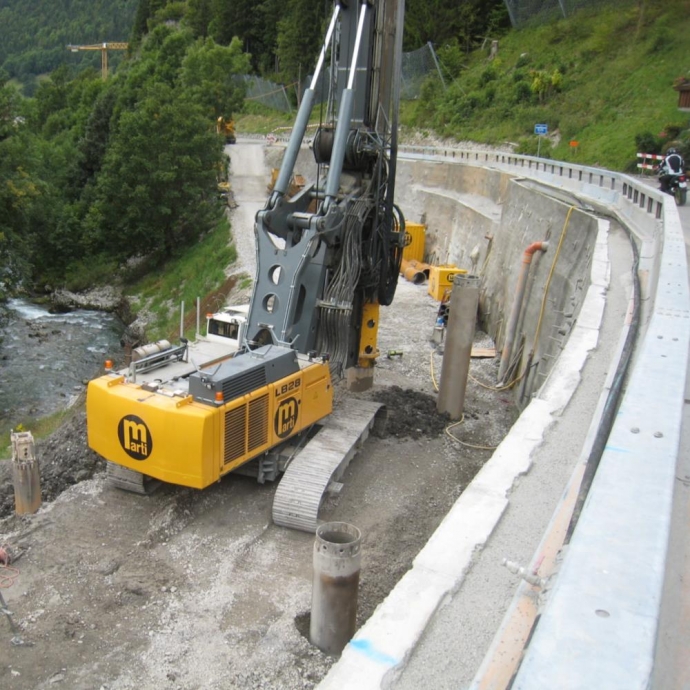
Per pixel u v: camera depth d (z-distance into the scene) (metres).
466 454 14.46
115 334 34.41
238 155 60.19
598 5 50.84
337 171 12.42
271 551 10.52
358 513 11.89
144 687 7.92
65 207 44.97
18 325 34.97
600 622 1.82
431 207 37.50
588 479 3.81
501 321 22.20
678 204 22.09
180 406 10.21
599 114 40.47
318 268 12.75
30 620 8.91
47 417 22.52
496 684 3.03
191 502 11.67
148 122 41.34
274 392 11.22
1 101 31.92
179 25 107.88
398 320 24.02
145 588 9.57
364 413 13.77
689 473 4.70
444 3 62.62
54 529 10.95
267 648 8.48
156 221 41.59
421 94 57.91
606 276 12.91
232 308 14.28
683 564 3.64
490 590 4.70
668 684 2.70
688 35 41.25
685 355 4.44
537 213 21.66
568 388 8.14
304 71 73.38
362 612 9.30
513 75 50.31
